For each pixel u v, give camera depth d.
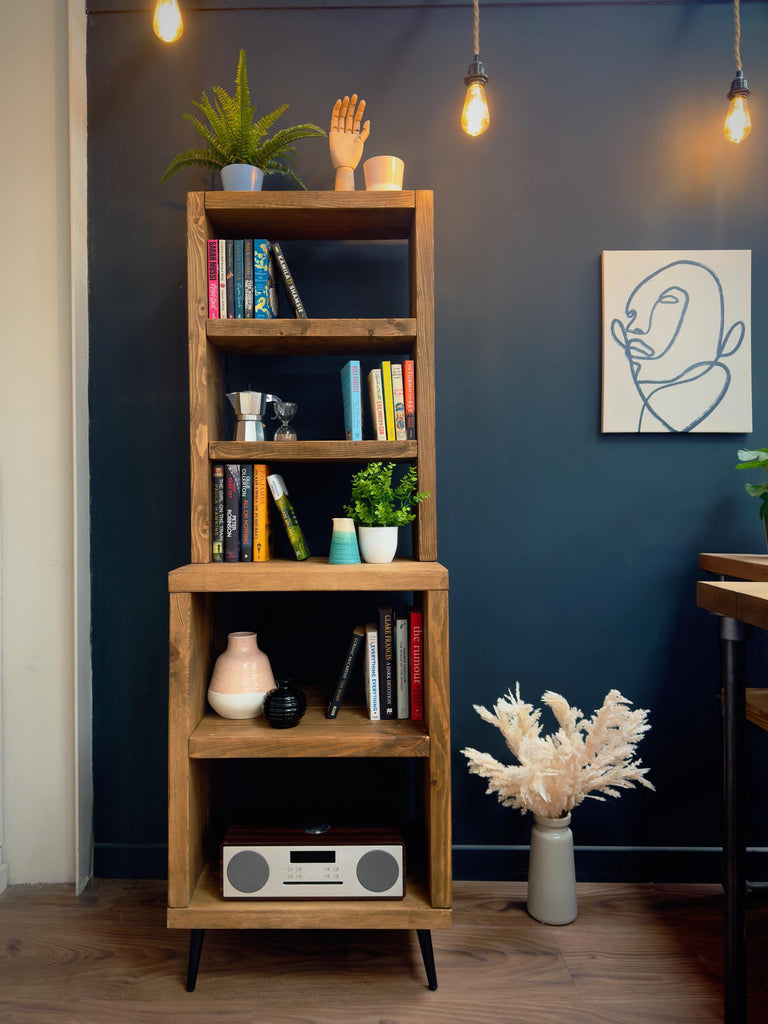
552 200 1.82
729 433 1.82
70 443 1.77
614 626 1.83
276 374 1.81
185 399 1.82
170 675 1.36
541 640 1.83
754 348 1.83
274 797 1.79
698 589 1.28
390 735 1.37
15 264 1.77
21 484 1.77
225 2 1.82
